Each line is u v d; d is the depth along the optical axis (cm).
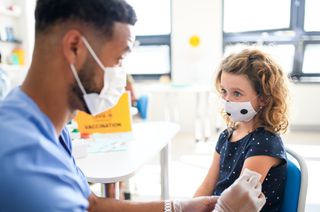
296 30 408
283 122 100
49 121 65
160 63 452
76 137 131
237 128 108
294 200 91
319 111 405
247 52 102
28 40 388
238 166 98
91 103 71
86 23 62
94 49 64
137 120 291
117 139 136
